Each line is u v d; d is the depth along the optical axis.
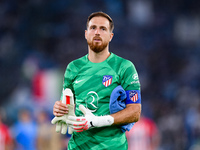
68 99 13.85
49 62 71.56
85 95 14.30
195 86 74.50
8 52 75.06
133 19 83.81
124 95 14.25
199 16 88.06
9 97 66.00
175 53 82.56
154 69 77.94
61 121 14.20
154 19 86.06
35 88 56.34
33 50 76.19
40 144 32.38
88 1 82.19
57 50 75.62
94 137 14.25
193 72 78.25
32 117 44.91
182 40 86.06
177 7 88.50
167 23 86.75
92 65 14.56
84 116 14.09
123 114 13.95
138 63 78.19
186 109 63.06
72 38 77.19
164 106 64.00
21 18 80.19
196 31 87.12
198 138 51.16
